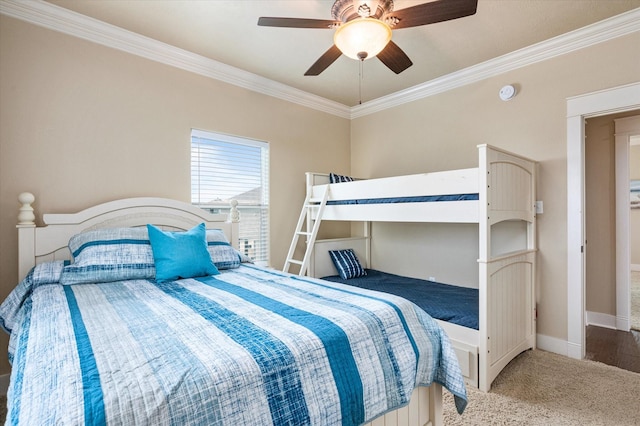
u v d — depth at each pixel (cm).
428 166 362
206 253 226
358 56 189
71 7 225
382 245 409
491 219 225
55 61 232
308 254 329
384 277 371
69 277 188
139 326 119
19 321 153
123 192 262
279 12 230
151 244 217
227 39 266
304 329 116
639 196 645
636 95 235
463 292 302
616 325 331
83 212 236
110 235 218
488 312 220
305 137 392
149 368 88
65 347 99
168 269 204
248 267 255
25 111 221
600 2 219
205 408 81
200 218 291
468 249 329
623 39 242
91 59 247
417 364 138
